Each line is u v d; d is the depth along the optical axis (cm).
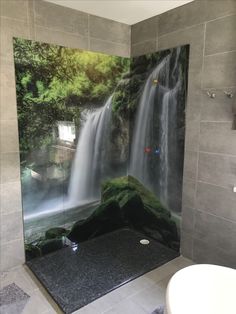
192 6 196
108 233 272
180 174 221
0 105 186
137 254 231
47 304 172
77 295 179
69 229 240
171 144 226
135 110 260
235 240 188
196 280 145
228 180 187
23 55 192
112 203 270
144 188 260
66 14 209
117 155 266
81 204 245
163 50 222
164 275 203
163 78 226
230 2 173
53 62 207
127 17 230
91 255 229
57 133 219
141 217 269
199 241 213
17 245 210
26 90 197
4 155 193
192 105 204
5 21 181
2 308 167
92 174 249
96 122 243
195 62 198
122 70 253
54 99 212
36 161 211
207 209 204
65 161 228
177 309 127
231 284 147
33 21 193
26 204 210
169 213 237
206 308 140
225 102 182
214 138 192
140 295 181
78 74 223
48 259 221
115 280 195
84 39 222
